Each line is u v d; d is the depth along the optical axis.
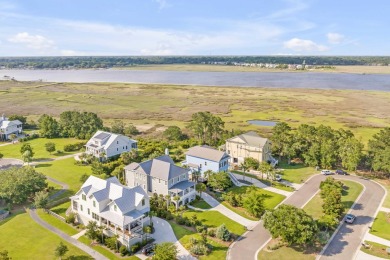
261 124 144.75
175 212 63.91
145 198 56.50
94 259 48.41
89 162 92.75
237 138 94.44
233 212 64.81
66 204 67.06
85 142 111.12
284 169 90.88
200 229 56.31
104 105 190.50
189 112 170.62
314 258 49.41
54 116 158.62
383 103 192.62
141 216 53.88
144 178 71.44
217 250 51.22
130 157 91.94
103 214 54.41
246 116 161.62
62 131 122.25
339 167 91.62
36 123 142.62
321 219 58.03
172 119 155.12
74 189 74.94
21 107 180.75
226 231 54.28
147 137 123.00
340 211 62.19
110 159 94.69
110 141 96.81
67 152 104.12
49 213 62.66
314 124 141.62
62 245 47.44
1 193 64.31
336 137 94.12
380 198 71.44
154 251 48.28
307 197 71.81
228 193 70.25
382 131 89.75
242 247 52.28
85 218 58.16
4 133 118.31
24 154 89.75
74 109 176.75
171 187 68.25
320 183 77.94
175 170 70.44
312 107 182.75
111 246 51.31
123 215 53.09
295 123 145.00
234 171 88.19
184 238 54.56
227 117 159.12
